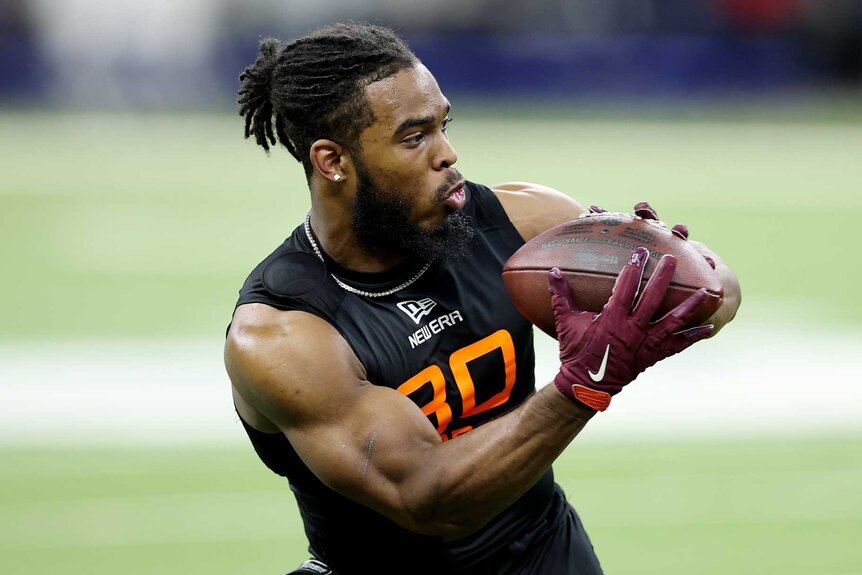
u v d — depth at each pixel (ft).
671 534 55.47
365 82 28.60
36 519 57.98
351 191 29.37
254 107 31.76
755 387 78.13
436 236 29.45
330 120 28.91
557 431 26.08
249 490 61.31
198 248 133.39
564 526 34.47
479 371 30.76
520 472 26.35
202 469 64.18
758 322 96.43
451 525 27.48
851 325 95.14
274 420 28.89
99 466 64.80
